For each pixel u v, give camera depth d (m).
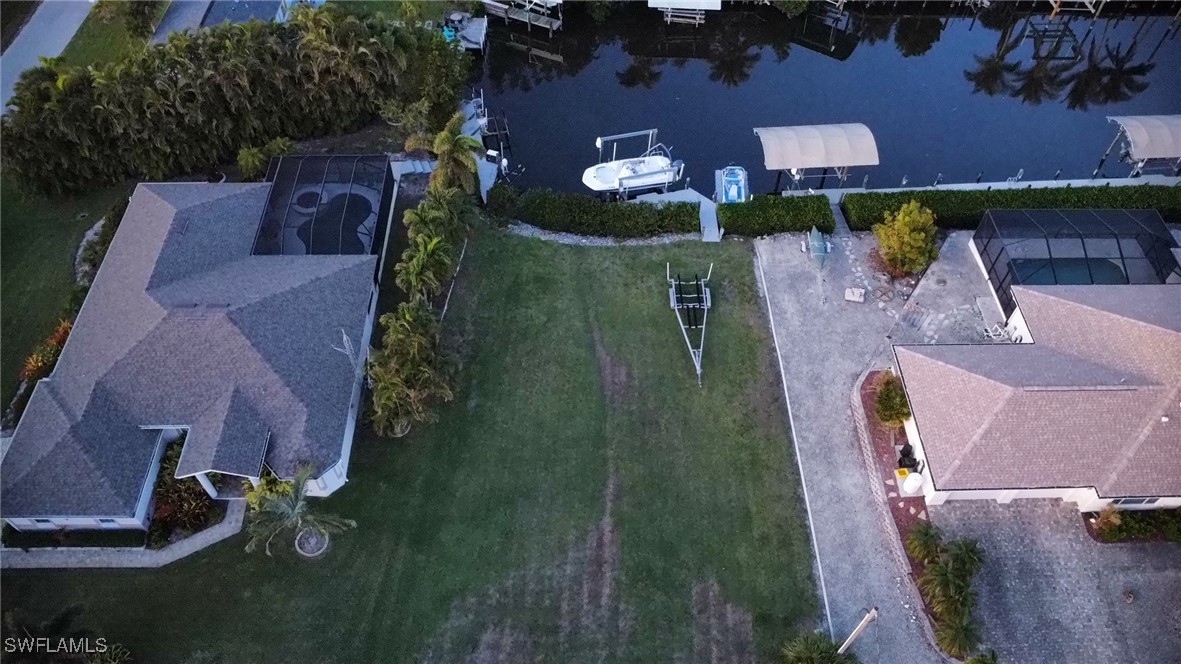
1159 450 36.91
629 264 50.25
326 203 48.28
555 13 69.75
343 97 56.06
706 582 37.47
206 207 47.03
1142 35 71.44
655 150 60.06
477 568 37.72
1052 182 55.66
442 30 65.75
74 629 35.62
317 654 35.28
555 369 44.97
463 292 48.22
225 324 40.34
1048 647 35.50
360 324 43.06
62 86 50.19
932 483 37.78
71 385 39.56
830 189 55.94
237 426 37.97
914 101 65.62
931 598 35.97
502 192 53.22
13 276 49.00
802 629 36.03
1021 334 44.06
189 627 35.91
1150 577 37.38
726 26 71.69
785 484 40.66
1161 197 51.59
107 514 36.47
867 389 43.75
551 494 40.19
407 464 41.03
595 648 35.50
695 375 44.81
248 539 38.19
